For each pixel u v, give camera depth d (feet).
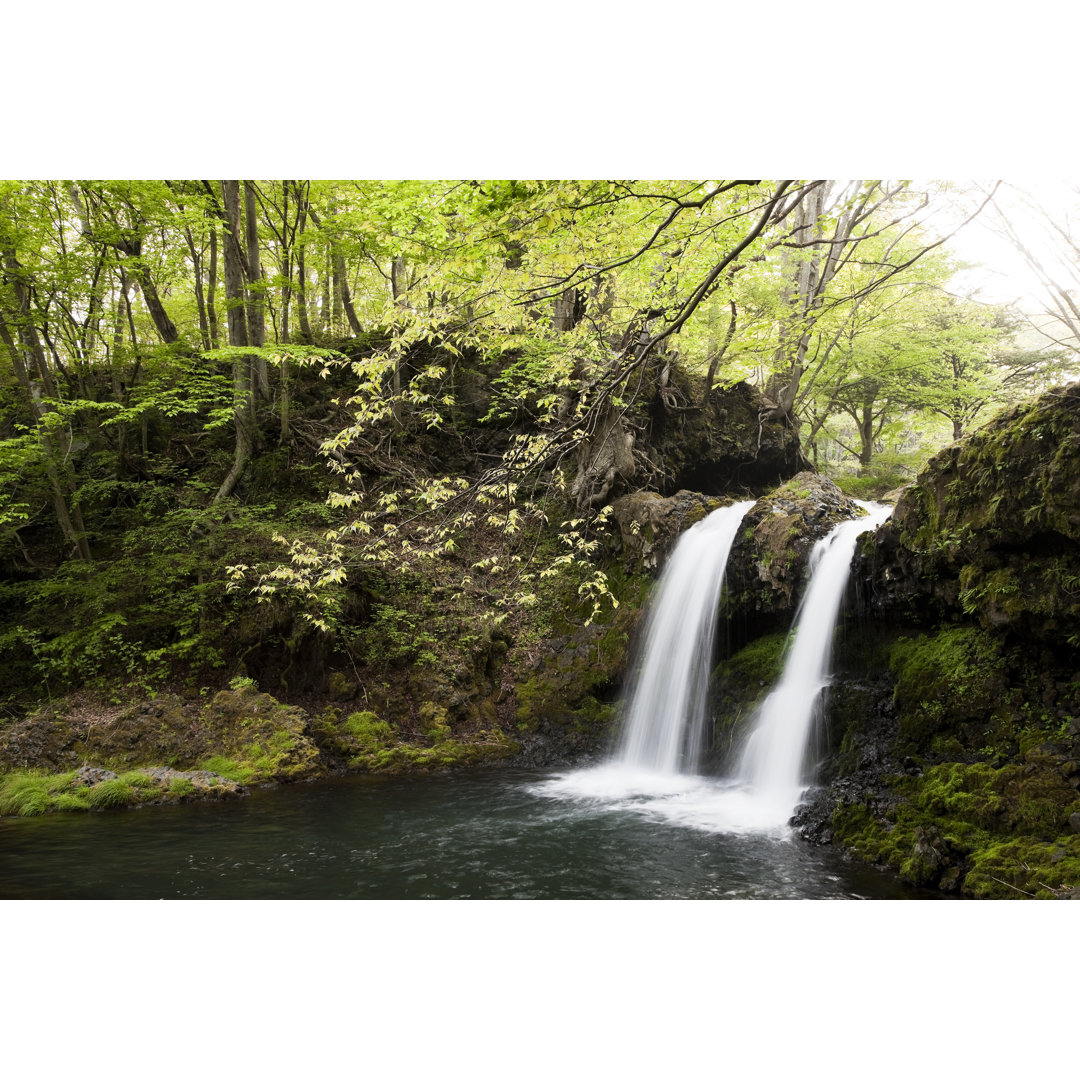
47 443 46.68
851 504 39.99
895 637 31.17
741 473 63.87
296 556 28.12
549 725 42.14
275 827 28.22
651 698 40.40
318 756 37.06
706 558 41.37
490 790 33.78
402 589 46.78
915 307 67.72
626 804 31.27
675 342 49.67
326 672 42.52
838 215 32.60
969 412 72.90
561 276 21.56
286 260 55.93
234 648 42.06
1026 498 24.73
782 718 32.89
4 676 41.11
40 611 44.52
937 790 24.03
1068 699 24.35
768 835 26.63
